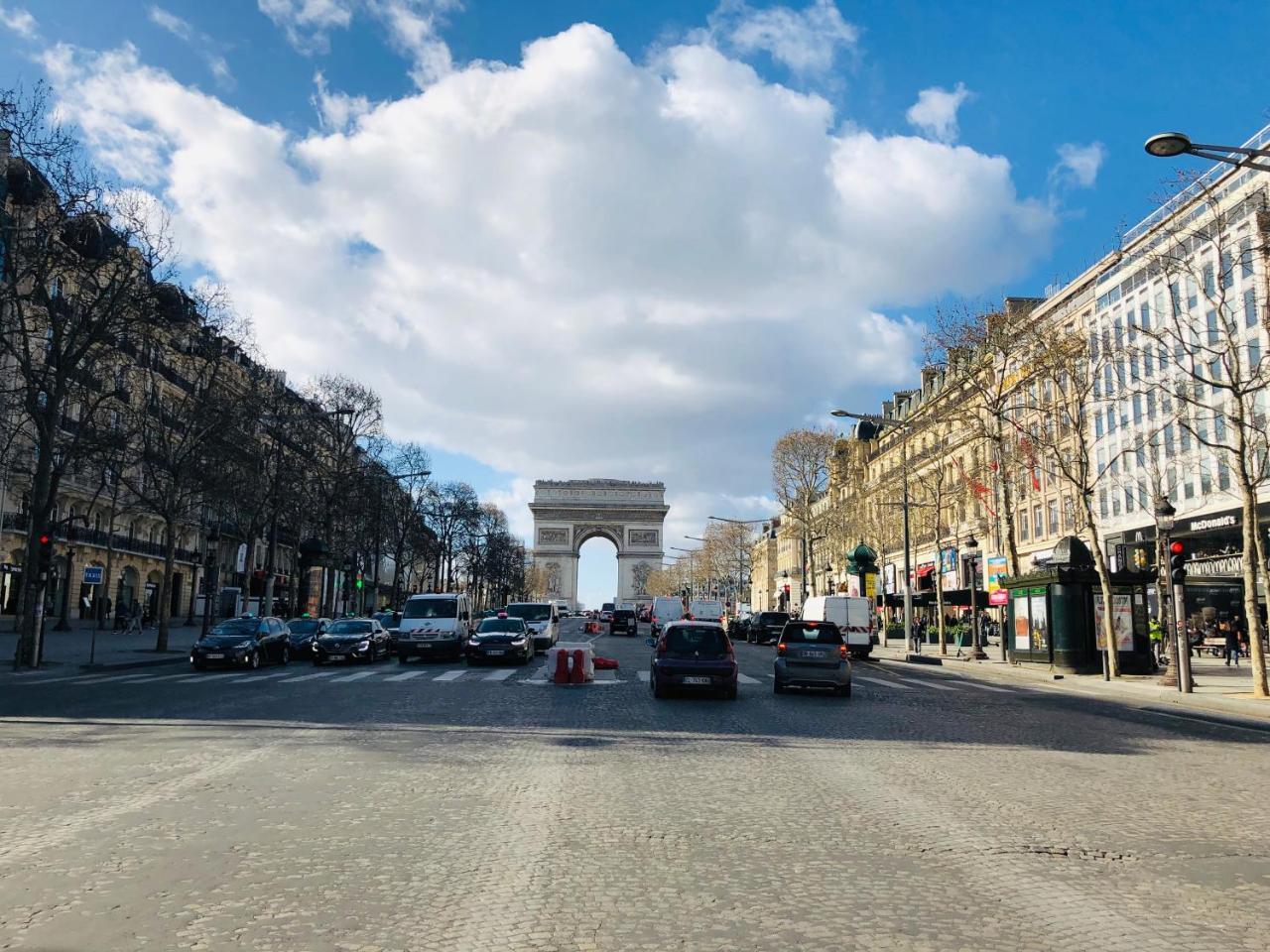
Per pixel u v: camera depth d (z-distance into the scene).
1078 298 50.09
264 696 20.38
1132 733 16.36
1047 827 8.47
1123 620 33.03
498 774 10.68
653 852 7.39
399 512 73.38
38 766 11.03
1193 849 7.76
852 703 20.47
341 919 5.72
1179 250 37.56
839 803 9.36
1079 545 33.88
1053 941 5.51
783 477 72.06
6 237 27.89
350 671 29.52
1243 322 35.84
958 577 65.62
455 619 35.59
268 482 50.25
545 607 42.88
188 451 38.94
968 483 52.91
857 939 5.49
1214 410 24.83
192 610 68.25
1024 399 47.34
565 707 18.33
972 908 6.08
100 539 58.00
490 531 109.31
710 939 5.46
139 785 9.80
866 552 56.16
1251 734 17.03
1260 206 29.38
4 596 50.19
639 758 12.08
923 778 10.92
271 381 47.09
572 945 5.35
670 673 20.30
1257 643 23.86
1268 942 5.53
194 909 5.87
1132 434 46.00
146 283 30.41
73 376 30.42
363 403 59.50
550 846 7.53
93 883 6.40
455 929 5.58
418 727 14.92
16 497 50.03
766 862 7.14
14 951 5.14
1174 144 16.66
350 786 9.85
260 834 7.79
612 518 140.25
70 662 30.61
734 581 111.62
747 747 13.25
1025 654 36.75
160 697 20.14
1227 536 40.62
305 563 55.53
